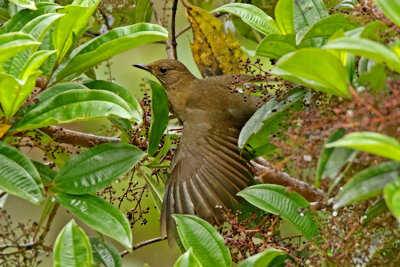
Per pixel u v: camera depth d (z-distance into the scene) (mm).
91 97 7910
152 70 11828
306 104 8031
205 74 12250
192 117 10539
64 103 7926
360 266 6922
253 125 8219
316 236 7727
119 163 8062
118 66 15312
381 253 7098
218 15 13625
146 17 13375
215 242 7781
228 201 9258
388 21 6539
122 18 13391
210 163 9641
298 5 8906
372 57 5645
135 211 9820
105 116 7770
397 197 4992
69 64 8789
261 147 9227
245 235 8273
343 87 6195
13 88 7527
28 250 8836
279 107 8156
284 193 8086
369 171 5406
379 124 5797
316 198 9820
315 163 6199
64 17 8641
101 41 8828
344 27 7711
